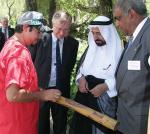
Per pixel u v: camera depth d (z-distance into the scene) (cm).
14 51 322
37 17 335
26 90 321
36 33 335
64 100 359
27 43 338
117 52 402
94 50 412
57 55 464
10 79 313
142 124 318
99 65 409
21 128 341
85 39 756
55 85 466
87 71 415
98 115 348
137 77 316
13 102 321
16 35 338
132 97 322
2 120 336
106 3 625
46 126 483
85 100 416
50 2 821
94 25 402
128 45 340
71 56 474
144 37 314
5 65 323
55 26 453
